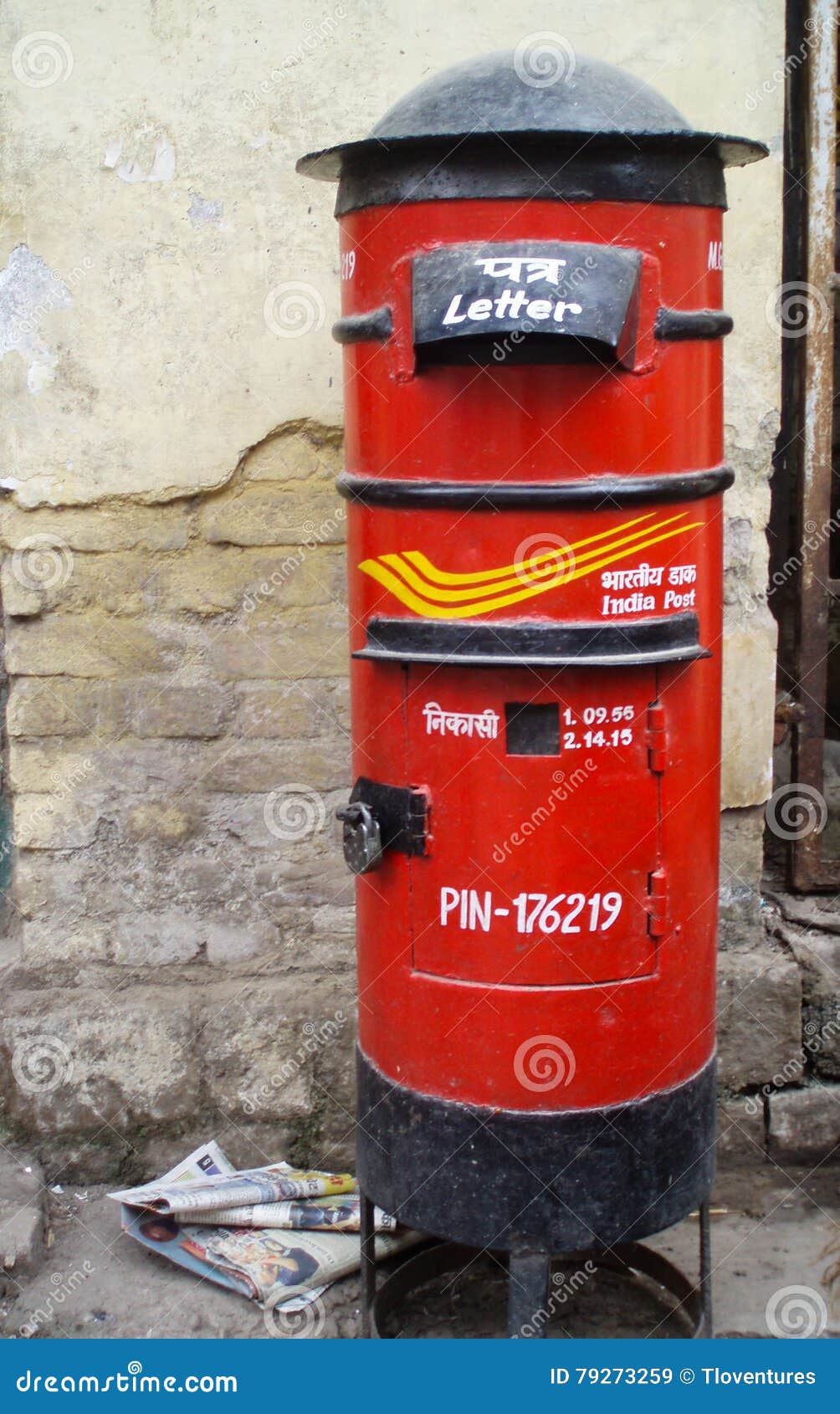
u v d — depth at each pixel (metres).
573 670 2.33
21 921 3.63
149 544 3.35
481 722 2.37
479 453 2.31
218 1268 3.08
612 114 2.27
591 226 2.27
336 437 3.34
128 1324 2.97
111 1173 3.44
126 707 3.42
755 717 3.50
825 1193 3.44
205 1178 3.34
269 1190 3.25
